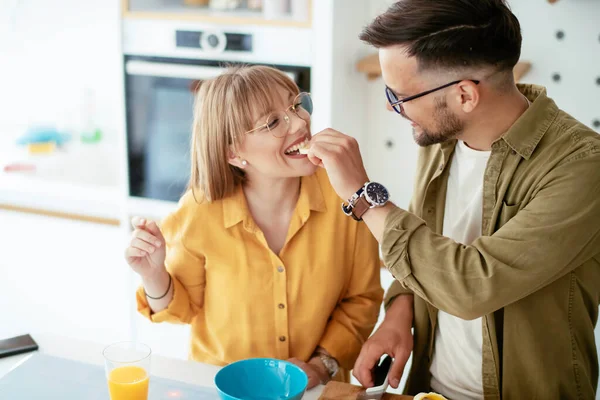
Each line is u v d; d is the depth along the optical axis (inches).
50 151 154.4
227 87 60.7
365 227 66.9
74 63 156.5
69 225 148.7
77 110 157.8
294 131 60.7
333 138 56.3
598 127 116.2
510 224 52.6
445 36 50.7
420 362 66.6
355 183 55.3
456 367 62.7
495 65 52.1
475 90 52.2
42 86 161.0
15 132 163.0
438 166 62.8
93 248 145.7
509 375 58.3
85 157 152.2
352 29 115.6
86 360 63.2
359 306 67.9
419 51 51.4
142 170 124.1
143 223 61.7
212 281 66.2
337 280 65.8
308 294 64.9
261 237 63.9
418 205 64.8
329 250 65.0
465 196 60.9
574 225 50.8
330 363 65.3
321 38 108.1
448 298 52.4
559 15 114.3
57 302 135.8
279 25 109.8
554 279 53.3
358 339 67.2
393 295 68.4
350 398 55.6
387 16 52.7
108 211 146.3
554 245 50.9
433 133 55.4
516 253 51.2
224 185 63.5
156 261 62.5
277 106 60.6
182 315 66.2
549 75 117.5
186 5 121.7
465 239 60.6
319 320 65.6
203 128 62.3
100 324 130.5
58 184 145.4
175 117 118.2
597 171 51.1
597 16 112.0
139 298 66.3
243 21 111.4
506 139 54.7
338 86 112.8
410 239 53.2
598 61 113.7
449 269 51.9
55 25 156.0
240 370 54.3
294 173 62.0
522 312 56.4
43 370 60.5
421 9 51.1
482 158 59.2
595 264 56.3
